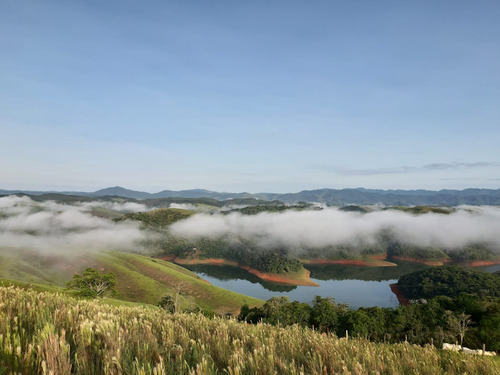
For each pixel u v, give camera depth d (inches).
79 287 2573.8
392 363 205.8
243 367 155.2
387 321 2373.3
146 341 191.5
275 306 2706.7
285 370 162.6
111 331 189.5
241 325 297.4
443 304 2640.3
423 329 2267.5
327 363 189.3
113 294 2827.3
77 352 148.9
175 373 149.2
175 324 268.4
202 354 176.2
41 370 125.9
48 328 159.6
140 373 125.2
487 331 1731.1
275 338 258.1
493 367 225.0
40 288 1689.2
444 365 239.9
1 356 131.4
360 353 221.6
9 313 196.1
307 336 266.7
